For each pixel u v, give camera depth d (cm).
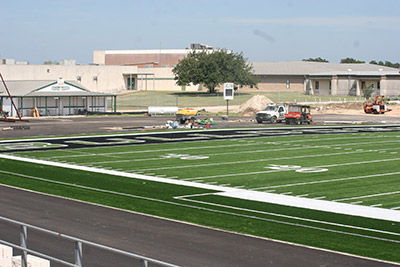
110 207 2369
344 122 7406
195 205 2444
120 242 1819
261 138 5272
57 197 2575
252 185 2958
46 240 1798
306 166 3616
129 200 2531
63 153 4147
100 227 2019
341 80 12612
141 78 13625
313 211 2353
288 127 6556
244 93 12731
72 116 8294
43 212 2259
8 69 10925
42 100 8419
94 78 12100
